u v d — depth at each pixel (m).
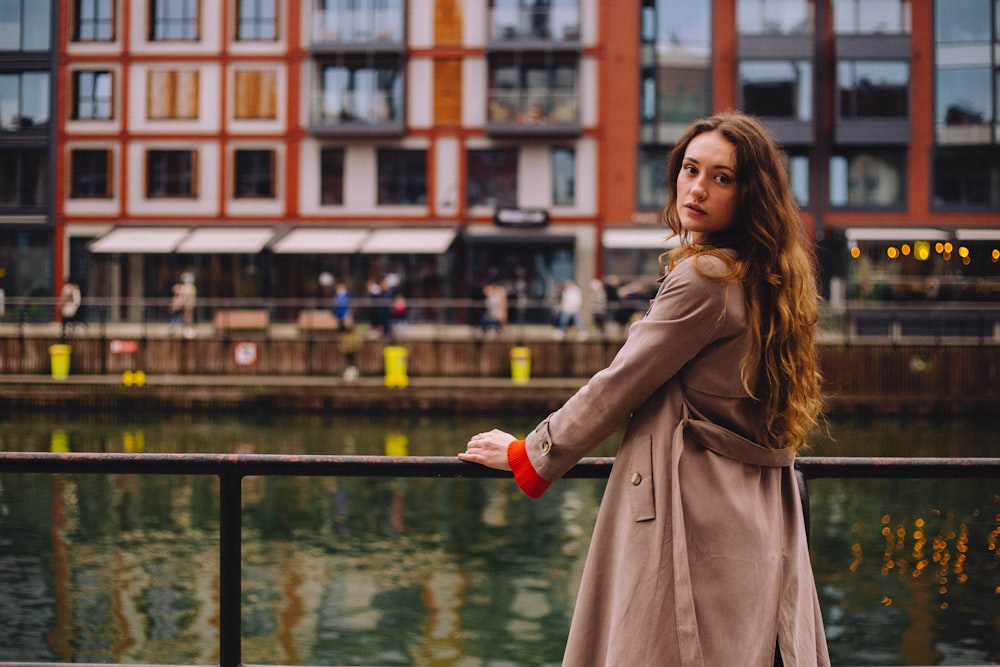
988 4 32.59
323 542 12.63
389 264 33.56
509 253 34.12
